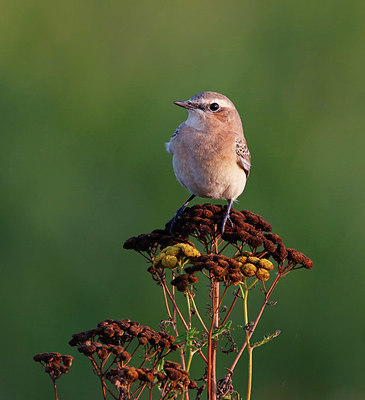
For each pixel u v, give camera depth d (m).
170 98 19.59
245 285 9.73
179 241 10.26
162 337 9.22
